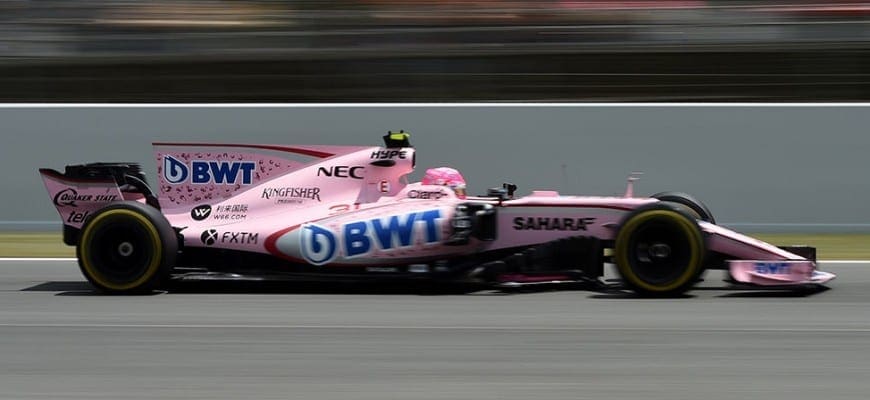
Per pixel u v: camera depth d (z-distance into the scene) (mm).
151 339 19438
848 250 33188
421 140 38812
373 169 25484
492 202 24703
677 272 23109
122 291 24484
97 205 25766
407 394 15492
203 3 45938
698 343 18703
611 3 44500
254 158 25922
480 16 44844
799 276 23625
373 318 21391
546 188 38375
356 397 15352
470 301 23469
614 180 38062
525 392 15547
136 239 24453
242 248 24891
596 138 38062
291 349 18484
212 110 39250
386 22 44969
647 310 22000
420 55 44594
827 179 37094
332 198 25453
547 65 44062
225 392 15664
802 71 42781
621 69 43344
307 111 39062
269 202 25547
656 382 16031
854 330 19812
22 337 19766
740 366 17000
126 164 26562
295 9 45562
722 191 37531
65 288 26078
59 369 17172
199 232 25109
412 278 24531
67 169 25984
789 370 16719
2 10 45156
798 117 37094
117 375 16734
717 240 24062
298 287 25906
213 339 19406
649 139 37812
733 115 37375
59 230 39594
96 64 45125
